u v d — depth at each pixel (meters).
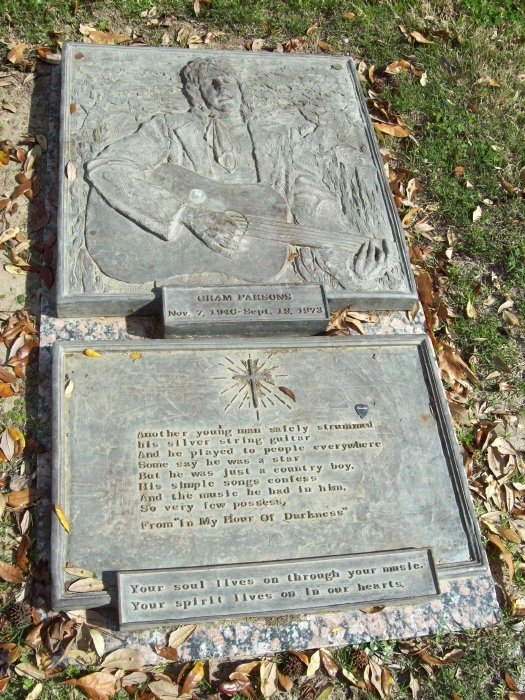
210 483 1.23
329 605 1.17
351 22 2.04
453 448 1.33
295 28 2.00
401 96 1.93
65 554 1.16
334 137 1.66
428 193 1.79
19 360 1.37
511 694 1.24
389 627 1.24
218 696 1.17
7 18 1.83
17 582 1.19
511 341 1.61
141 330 1.40
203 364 1.32
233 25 1.98
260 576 1.17
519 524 1.41
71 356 1.29
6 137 1.66
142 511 1.20
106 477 1.21
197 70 1.65
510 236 1.75
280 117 1.66
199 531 1.20
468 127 1.92
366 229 1.54
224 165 1.56
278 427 1.30
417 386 1.38
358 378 1.36
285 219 1.51
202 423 1.27
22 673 1.13
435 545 1.26
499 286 1.68
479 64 2.05
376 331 1.50
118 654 1.15
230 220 1.47
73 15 1.88
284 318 1.38
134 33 1.90
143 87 1.64
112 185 1.46
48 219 1.53
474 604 1.28
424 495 1.29
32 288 1.46
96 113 1.57
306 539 1.22
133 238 1.42
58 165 1.52
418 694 1.22
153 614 1.13
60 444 1.21
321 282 1.44
